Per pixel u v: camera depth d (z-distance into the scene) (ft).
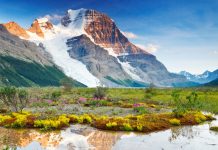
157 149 85.76
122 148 86.07
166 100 289.12
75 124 128.98
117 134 108.68
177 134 110.93
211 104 233.76
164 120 137.28
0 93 158.51
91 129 117.60
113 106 221.87
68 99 275.80
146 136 105.91
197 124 139.33
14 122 117.50
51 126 115.55
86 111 177.58
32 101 230.48
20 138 96.48
